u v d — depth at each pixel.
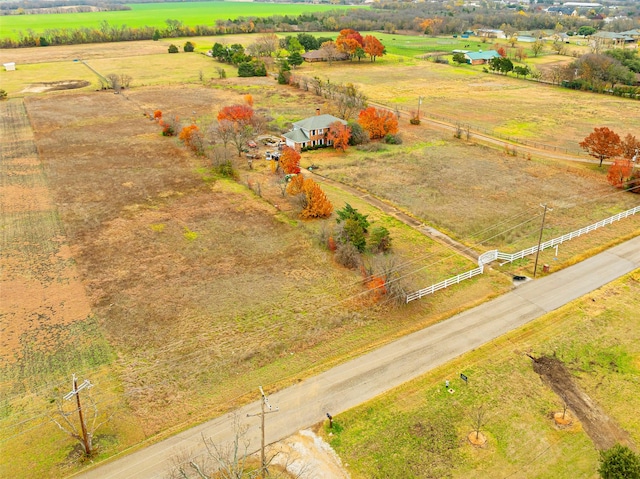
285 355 38.62
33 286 47.53
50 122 103.69
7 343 39.84
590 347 38.81
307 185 60.88
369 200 66.31
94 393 34.94
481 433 31.45
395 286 44.78
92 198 67.25
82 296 46.00
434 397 34.28
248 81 142.00
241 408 33.66
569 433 31.47
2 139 93.38
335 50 168.25
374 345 39.47
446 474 28.92
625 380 35.62
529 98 124.38
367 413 33.03
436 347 39.03
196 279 48.66
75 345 39.69
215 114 107.56
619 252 52.31
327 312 43.53
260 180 73.31
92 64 168.75
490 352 38.34
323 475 28.84
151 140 92.38
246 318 42.88
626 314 42.50
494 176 74.44
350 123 90.88
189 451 30.31
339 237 53.38
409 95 127.31
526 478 28.66
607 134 74.94
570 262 50.53
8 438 31.50
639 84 131.62
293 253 53.31
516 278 47.94
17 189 70.44
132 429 32.19
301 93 127.31
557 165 79.12
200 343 39.91
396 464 29.53
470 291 46.38
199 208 64.06
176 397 34.69
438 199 66.25
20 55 184.62
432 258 52.16
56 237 56.81
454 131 97.81
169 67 163.12
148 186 71.19
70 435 31.31
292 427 32.03
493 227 58.44
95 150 86.94
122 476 28.83
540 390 34.78
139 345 39.72
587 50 187.88
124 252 53.53
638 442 30.78
